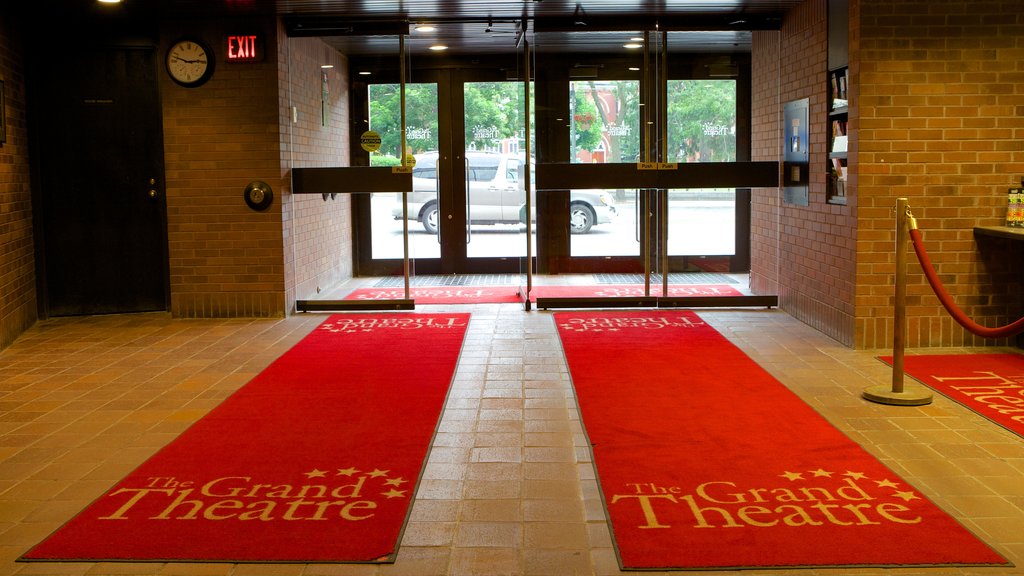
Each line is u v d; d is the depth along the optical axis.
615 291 9.22
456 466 4.55
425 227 11.31
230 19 8.59
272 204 8.79
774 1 8.20
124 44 8.88
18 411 5.62
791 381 6.17
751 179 9.02
